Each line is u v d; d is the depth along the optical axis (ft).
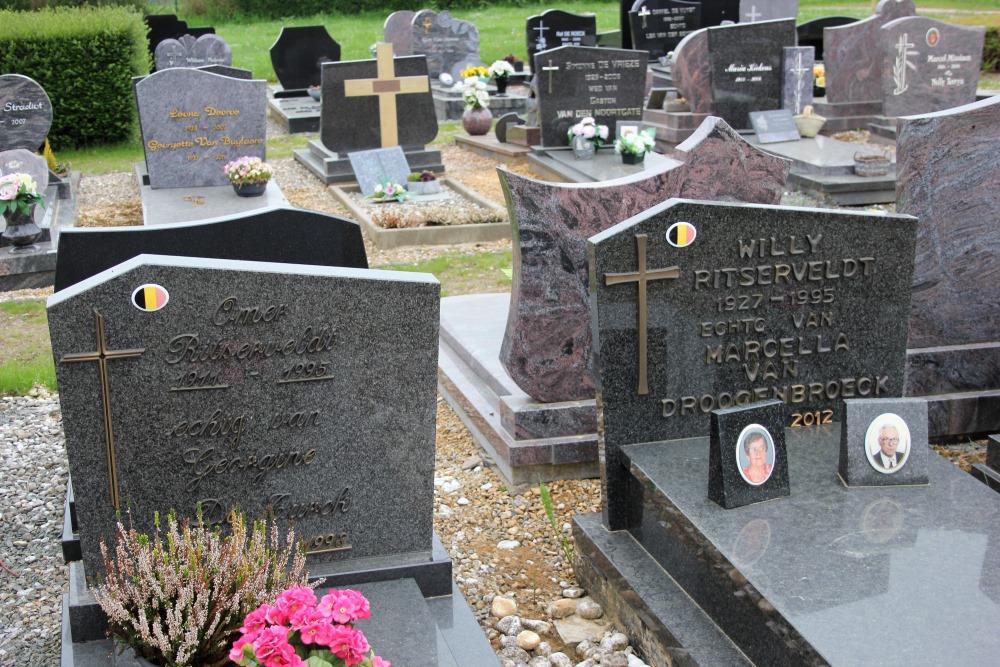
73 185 45.75
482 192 42.06
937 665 10.40
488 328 24.30
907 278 15.90
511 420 18.53
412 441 13.50
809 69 45.39
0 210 32.19
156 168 40.19
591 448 18.65
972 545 12.53
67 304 11.76
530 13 126.41
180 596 11.11
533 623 14.43
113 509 12.65
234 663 11.04
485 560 16.33
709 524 13.10
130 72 55.93
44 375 23.98
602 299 14.73
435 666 11.80
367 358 12.98
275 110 65.41
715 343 15.40
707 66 46.37
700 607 13.26
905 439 14.01
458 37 68.28
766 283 15.37
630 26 68.13
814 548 12.53
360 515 13.64
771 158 19.74
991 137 18.79
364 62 44.45
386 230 35.12
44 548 16.81
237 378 12.62
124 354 12.10
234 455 12.92
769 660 11.70
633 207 18.37
